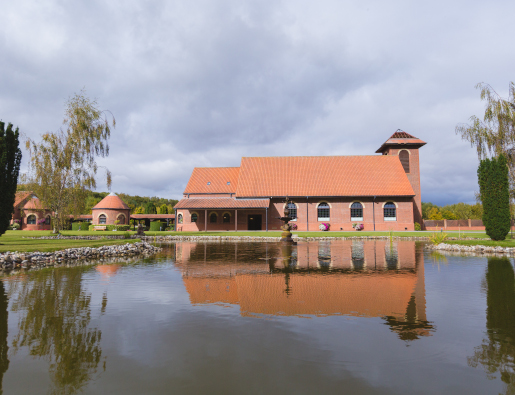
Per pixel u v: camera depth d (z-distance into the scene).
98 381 2.97
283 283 7.47
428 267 10.03
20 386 2.88
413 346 3.77
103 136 27.52
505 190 17.61
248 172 40.09
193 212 38.28
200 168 43.28
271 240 24.58
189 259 12.39
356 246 18.61
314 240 24.11
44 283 7.62
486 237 23.36
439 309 5.30
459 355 3.53
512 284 7.35
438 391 2.79
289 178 39.00
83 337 4.08
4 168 15.75
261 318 4.84
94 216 49.34
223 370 3.18
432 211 58.88
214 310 5.27
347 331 4.27
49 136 25.17
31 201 46.91
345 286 7.11
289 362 3.36
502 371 3.16
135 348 3.73
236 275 8.59
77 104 26.27
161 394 2.74
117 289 6.90
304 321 4.69
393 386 2.87
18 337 4.09
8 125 16.22
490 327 4.42
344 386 2.87
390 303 5.68
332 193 36.41
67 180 26.30
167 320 4.76
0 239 20.48
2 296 6.29
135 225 55.44
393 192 36.00
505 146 19.36
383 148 43.16
